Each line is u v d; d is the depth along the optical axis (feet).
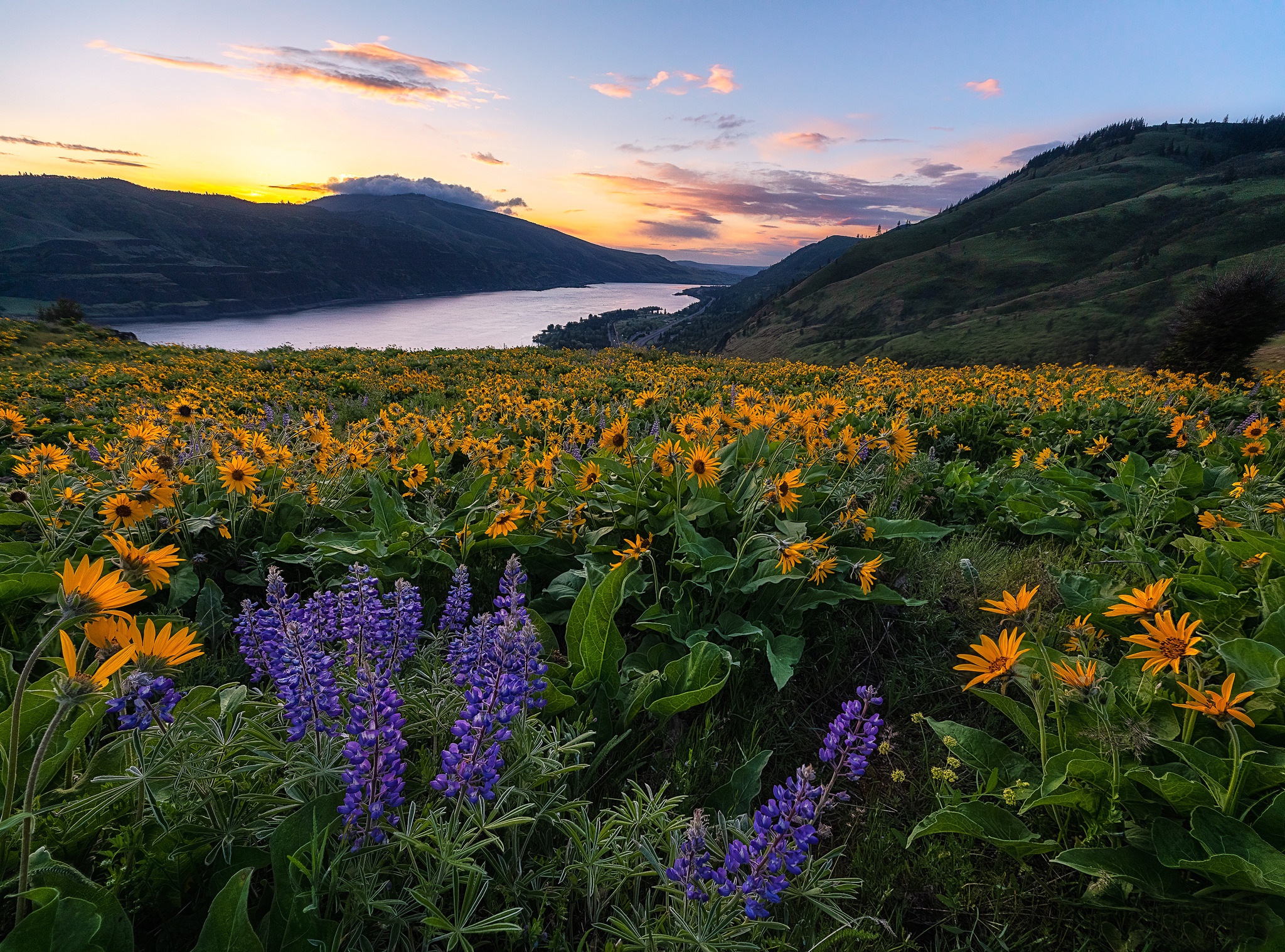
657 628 9.89
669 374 57.72
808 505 13.35
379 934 5.02
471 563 12.53
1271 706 7.11
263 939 4.56
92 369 60.64
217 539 12.93
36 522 12.81
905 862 7.04
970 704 9.72
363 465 17.11
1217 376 74.84
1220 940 5.78
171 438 14.90
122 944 4.28
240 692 6.37
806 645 10.86
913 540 13.97
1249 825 6.07
